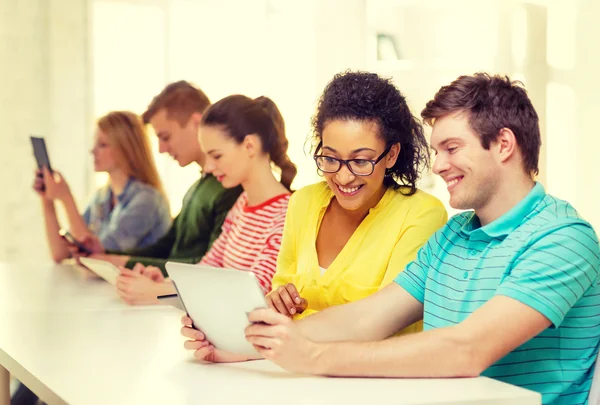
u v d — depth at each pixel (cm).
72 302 225
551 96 339
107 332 177
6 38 386
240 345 141
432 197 182
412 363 130
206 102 299
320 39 379
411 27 364
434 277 159
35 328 183
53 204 330
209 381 131
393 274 176
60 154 396
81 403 118
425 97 362
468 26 355
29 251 399
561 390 142
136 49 397
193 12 396
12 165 393
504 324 131
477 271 149
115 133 327
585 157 331
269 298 178
